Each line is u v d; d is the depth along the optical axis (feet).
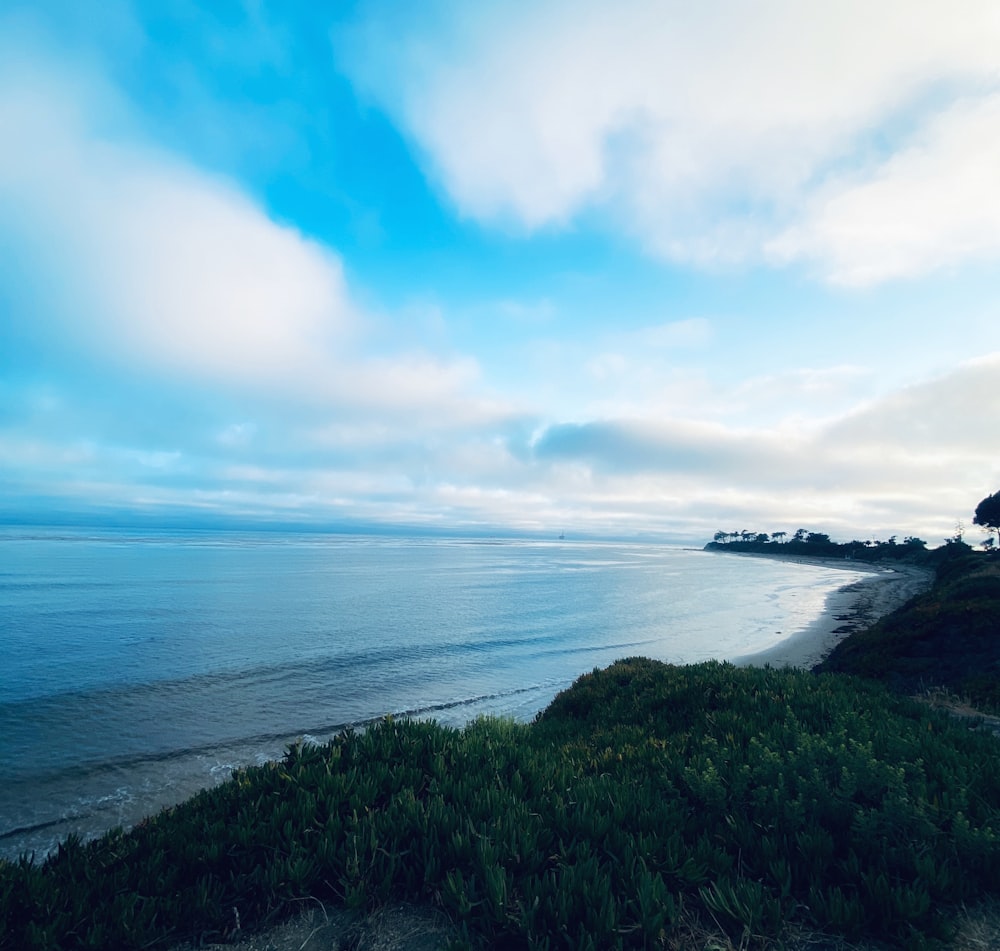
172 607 131.23
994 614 61.82
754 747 21.98
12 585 167.12
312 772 20.71
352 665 80.43
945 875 13.08
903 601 185.06
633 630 121.29
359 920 13.29
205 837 16.92
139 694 63.10
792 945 11.75
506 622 127.75
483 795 17.98
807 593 226.79
